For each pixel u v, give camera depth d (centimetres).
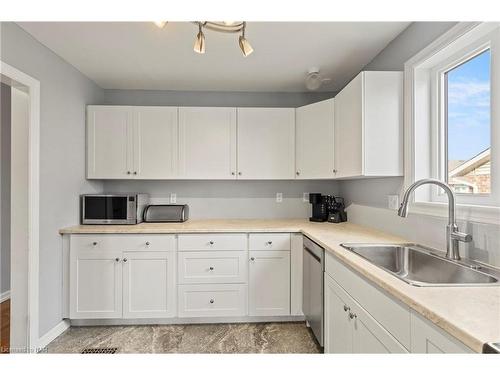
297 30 206
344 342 164
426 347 94
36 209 216
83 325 262
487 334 75
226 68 272
